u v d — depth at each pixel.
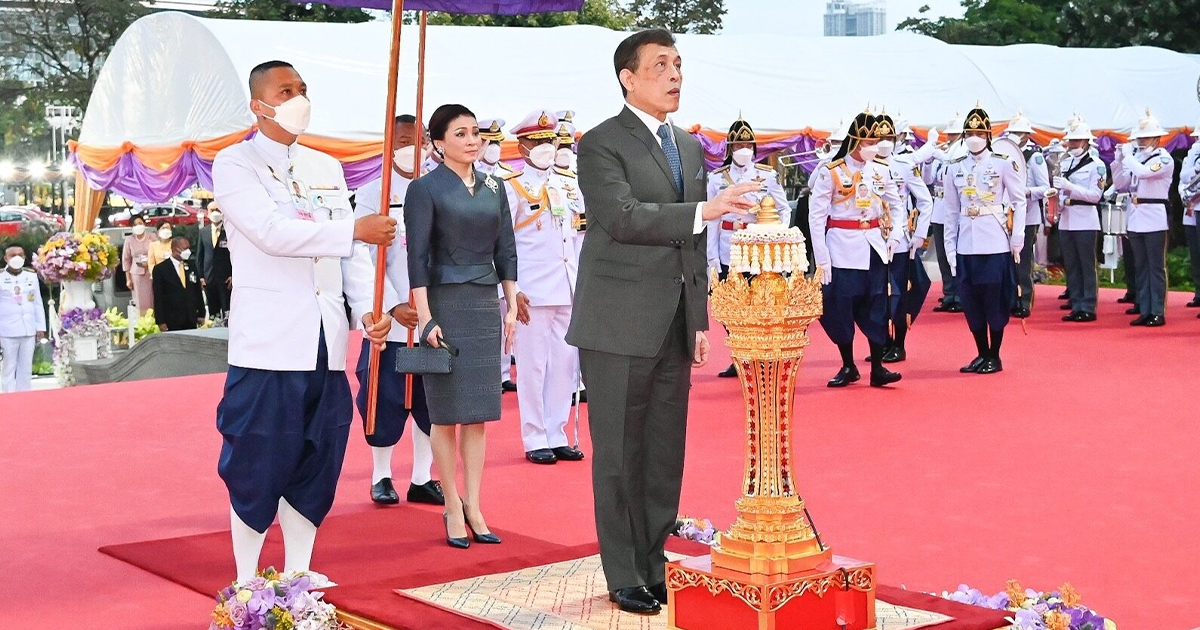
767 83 21.56
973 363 12.91
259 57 17.33
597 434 5.25
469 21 32.28
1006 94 23.39
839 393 11.65
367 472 8.66
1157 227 16.28
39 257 16.86
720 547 4.56
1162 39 35.91
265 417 5.33
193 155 17.62
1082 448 9.12
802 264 4.50
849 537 6.79
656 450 5.36
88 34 35.94
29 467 9.06
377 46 18.23
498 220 6.76
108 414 11.43
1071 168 17.28
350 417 5.64
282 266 5.37
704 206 4.77
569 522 7.21
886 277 11.80
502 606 5.19
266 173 5.38
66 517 7.54
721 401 11.43
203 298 19.17
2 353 15.78
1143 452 8.98
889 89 22.34
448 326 6.54
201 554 6.55
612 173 5.01
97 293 21.02
